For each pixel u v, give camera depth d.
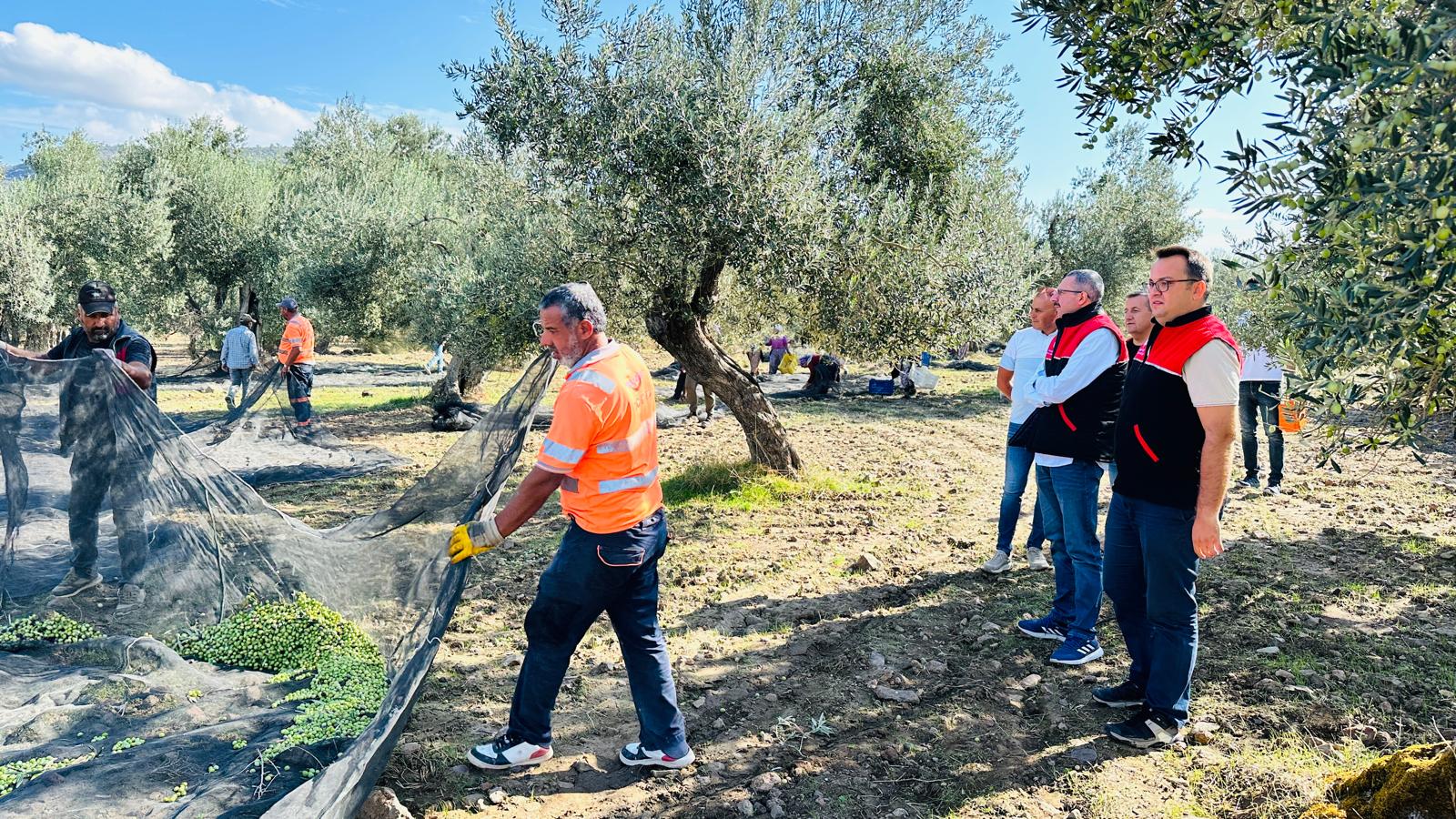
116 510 4.69
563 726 4.11
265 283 23.77
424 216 18.03
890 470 10.38
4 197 21.02
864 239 7.68
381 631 4.17
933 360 25.31
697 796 3.54
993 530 7.58
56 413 4.73
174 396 18.02
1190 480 3.59
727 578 6.29
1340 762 3.54
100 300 5.32
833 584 6.14
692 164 7.43
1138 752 3.73
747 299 9.73
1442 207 2.01
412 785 3.58
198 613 4.62
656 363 24.20
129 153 27.19
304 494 9.28
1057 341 4.70
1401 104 2.07
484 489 4.04
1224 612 5.28
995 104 9.20
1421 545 6.54
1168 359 3.55
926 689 4.45
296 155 32.38
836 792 3.54
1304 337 2.66
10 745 3.62
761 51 7.52
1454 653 4.56
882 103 8.66
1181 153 3.40
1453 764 2.77
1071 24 3.50
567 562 3.47
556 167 8.02
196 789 3.25
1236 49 3.07
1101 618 5.31
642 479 3.51
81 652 4.43
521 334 8.62
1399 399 2.51
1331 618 5.14
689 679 4.64
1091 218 19.11
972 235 8.27
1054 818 3.30
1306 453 10.42
